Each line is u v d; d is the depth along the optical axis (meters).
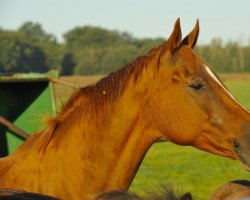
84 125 6.02
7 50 69.81
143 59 6.02
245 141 5.68
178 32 5.89
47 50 73.38
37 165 5.98
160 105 5.89
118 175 5.99
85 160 5.95
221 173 17.83
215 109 5.76
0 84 10.80
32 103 10.80
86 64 71.81
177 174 17.67
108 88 6.05
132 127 5.98
